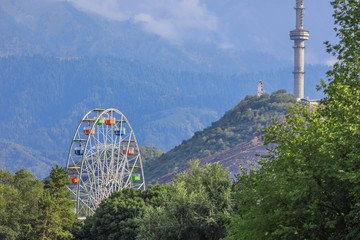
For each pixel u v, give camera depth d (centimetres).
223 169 14825
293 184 6038
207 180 14700
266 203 6284
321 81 7550
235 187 14488
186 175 15312
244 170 9719
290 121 7762
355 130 5981
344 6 7669
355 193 5653
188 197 14288
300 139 6319
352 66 7344
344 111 6569
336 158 5925
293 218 6059
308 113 7775
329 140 6106
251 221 6359
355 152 5791
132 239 19012
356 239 5709
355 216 5734
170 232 14312
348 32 7550
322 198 5912
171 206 14525
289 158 6209
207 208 14138
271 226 6284
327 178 5919
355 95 6756
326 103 7388
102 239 19825
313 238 5988
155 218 15038
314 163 5988
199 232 14312
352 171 5647
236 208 14062
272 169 6519
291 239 6031
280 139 7731
